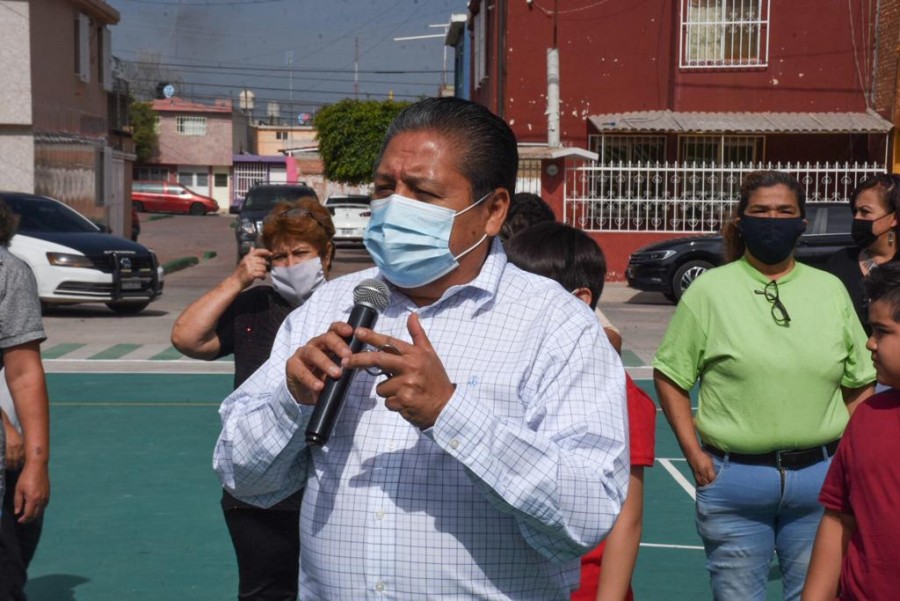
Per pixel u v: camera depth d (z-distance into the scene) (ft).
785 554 13.67
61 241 53.21
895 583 9.41
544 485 7.32
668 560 20.40
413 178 8.03
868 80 76.79
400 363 7.16
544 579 7.98
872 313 9.84
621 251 74.49
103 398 35.58
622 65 77.71
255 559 13.58
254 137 279.08
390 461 7.85
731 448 13.53
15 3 76.43
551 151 71.87
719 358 13.62
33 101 77.56
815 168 71.56
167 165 230.89
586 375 7.92
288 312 14.47
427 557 7.72
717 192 75.77
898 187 16.70
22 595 14.03
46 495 12.72
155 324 53.21
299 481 8.70
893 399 9.80
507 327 8.04
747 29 76.84
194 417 32.71
